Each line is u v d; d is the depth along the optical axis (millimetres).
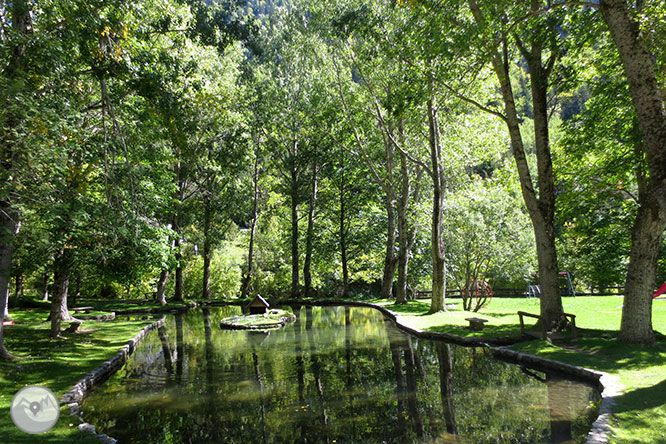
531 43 12414
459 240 21359
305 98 27297
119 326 17891
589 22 11250
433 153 19125
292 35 26719
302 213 39875
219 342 15039
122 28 9828
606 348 9844
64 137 9984
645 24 9234
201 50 16281
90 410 7668
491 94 21438
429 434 6141
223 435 6402
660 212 9461
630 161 14414
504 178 20078
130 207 11969
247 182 35812
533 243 22016
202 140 26891
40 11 9664
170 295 39688
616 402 6500
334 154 32594
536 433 5977
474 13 11688
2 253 9727
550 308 12430
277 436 6297
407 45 12398
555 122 49750
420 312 20500
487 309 22250
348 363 11039
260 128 31781
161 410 7629
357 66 21953
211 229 32219
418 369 10133
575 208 16797
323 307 28250
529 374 9273
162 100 10250
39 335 14492
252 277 42188
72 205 9344
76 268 13945
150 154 14430
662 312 14805
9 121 8633
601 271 19266
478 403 7422
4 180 8352
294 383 9250
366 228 33469
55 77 9930
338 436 6219
